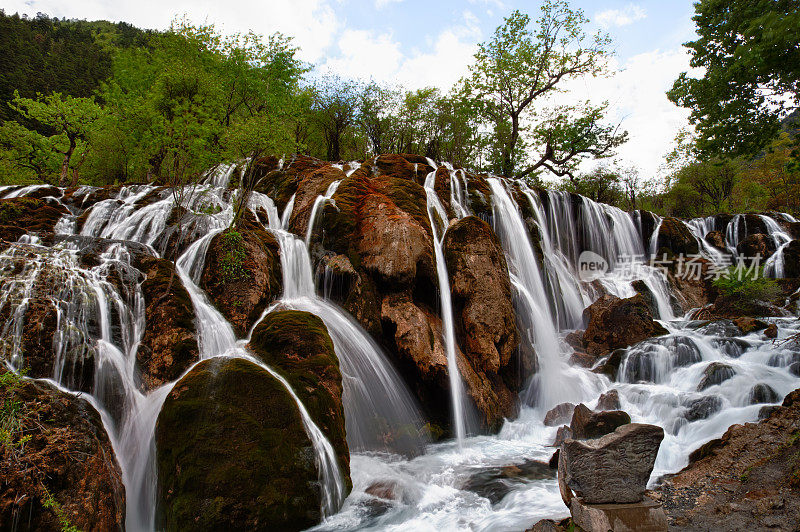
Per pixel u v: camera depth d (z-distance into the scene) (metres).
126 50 24.23
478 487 6.41
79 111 22.84
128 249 8.35
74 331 6.28
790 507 4.59
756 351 9.97
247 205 12.15
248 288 8.45
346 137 29.56
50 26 89.75
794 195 31.08
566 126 27.70
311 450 5.50
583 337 12.96
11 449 4.22
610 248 19.08
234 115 20.89
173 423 5.30
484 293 10.02
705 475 5.77
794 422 6.13
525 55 28.06
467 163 29.02
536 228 15.57
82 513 4.27
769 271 18.14
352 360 8.09
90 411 5.36
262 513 4.91
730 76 8.10
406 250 9.66
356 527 5.29
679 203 37.91
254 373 5.82
